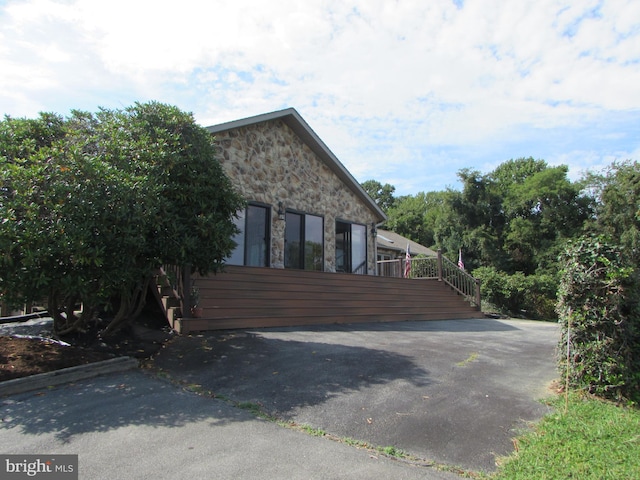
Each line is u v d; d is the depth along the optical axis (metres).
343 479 3.05
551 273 29.98
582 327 5.31
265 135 12.87
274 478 3.03
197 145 7.05
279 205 13.02
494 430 4.04
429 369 5.93
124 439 3.64
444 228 35.31
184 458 3.30
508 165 47.75
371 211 17.03
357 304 11.05
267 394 4.76
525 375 5.99
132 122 6.76
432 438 3.83
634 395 5.08
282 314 9.00
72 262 5.25
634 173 29.02
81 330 6.88
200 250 6.50
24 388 4.78
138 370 5.64
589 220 30.61
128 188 5.58
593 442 3.80
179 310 7.52
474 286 15.13
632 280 5.27
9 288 5.00
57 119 6.80
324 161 14.94
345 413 4.30
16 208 4.95
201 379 5.21
